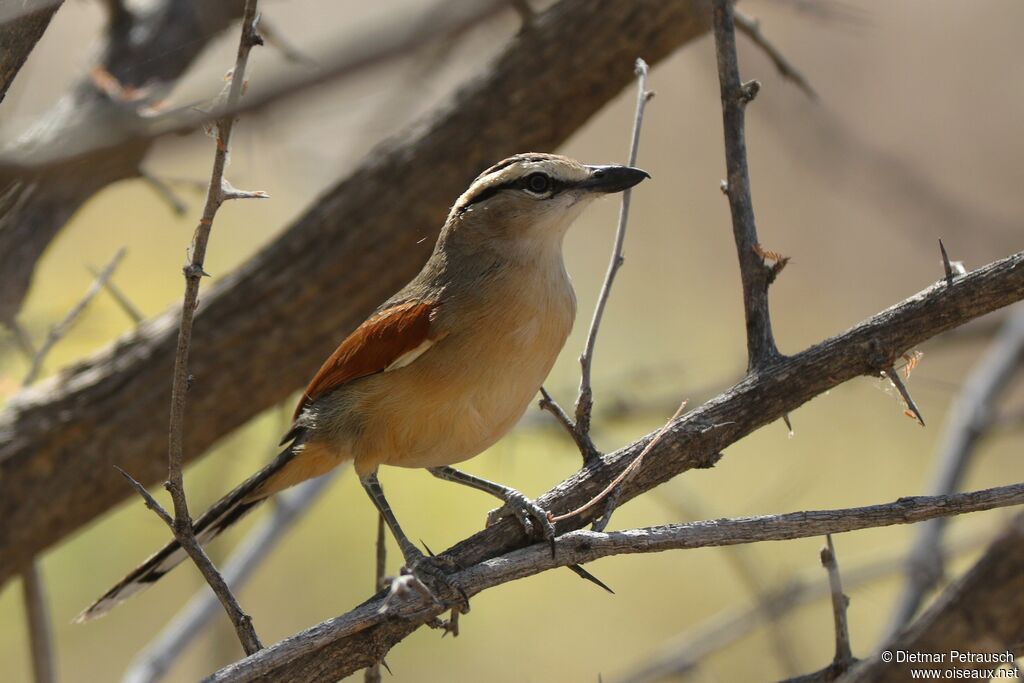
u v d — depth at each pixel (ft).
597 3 34.35
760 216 77.56
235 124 18.07
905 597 34.65
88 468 34.40
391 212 35.47
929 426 68.33
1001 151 71.56
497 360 27.50
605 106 35.88
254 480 29.73
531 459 60.34
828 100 73.15
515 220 28.07
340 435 28.14
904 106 73.15
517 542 22.79
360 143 37.76
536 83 35.01
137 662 35.65
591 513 22.70
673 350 70.49
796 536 20.33
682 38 34.30
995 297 21.70
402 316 27.50
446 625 21.81
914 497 20.25
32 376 31.63
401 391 27.58
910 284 75.97
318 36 41.73
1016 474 67.87
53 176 20.80
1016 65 72.69
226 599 20.52
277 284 35.55
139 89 35.22
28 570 34.14
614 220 78.02
